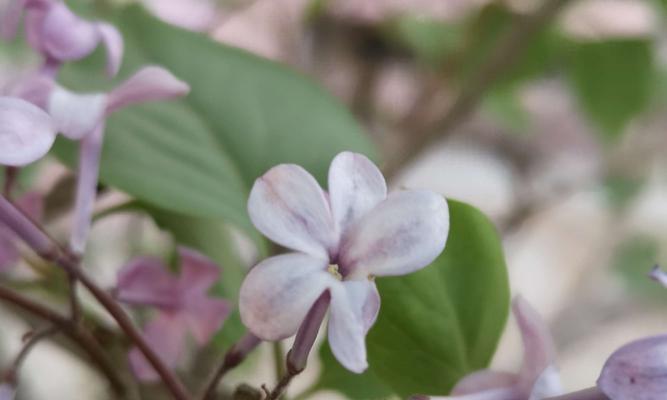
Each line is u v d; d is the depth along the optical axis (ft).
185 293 0.75
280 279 0.60
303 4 1.58
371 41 1.66
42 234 0.67
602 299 2.26
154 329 0.75
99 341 0.77
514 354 1.96
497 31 1.39
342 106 0.82
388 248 0.61
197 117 0.80
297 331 0.60
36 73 0.71
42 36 0.71
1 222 0.66
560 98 2.11
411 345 0.72
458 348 0.72
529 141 2.22
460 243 0.72
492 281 0.72
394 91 1.69
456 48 1.50
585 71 1.39
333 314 0.59
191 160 0.79
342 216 0.61
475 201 2.39
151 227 1.08
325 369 0.78
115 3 0.83
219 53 0.82
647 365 0.60
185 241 0.82
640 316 2.29
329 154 0.81
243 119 0.81
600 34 1.38
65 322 0.70
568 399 0.62
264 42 1.56
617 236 2.06
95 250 1.20
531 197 1.85
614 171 1.86
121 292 0.75
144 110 0.79
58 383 1.63
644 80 1.38
